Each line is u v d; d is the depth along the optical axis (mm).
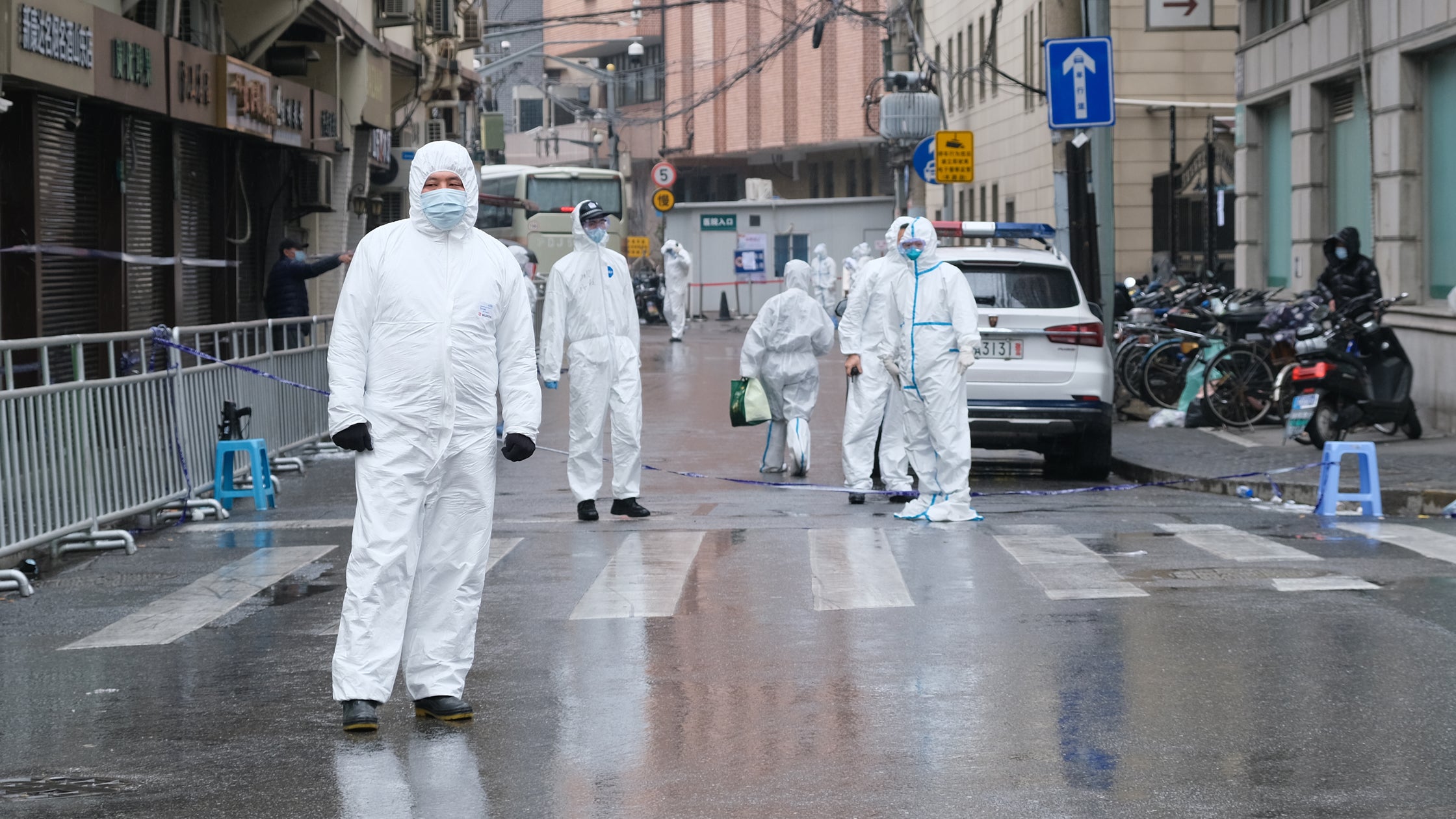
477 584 12211
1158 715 11656
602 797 10023
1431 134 32531
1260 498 24547
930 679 12852
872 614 15492
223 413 25234
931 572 17719
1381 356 29438
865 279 24109
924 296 21844
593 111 117750
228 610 16547
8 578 17828
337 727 11898
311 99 40281
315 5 38438
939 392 21781
